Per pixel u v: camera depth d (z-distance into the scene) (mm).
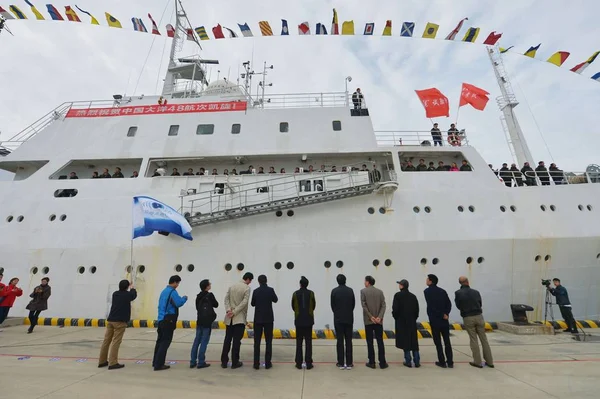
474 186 10484
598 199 10352
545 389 4648
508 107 15617
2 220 10469
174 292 5938
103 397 4273
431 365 5969
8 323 9273
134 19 12648
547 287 9195
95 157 11836
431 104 13234
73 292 9766
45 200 10695
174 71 17219
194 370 5598
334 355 6840
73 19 12164
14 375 5129
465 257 9711
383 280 9586
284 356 6723
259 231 9977
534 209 10156
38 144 12219
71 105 13164
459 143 12117
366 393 4500
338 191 9828
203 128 12344
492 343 7746
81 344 7465
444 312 5969
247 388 4680
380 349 5805
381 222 9992
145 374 5328
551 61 11281
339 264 9672
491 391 4578
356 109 12531
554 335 8562
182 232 9312
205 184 10781
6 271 9953
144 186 10844
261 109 12633
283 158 12062
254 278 9648
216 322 9461
